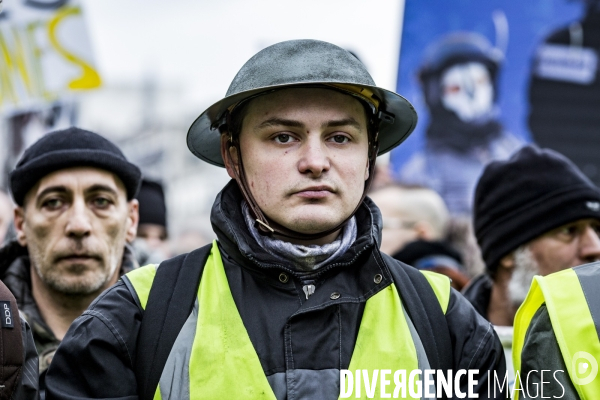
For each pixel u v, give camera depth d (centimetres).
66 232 354
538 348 284
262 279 288
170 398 273
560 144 660
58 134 368
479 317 300
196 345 276
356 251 291
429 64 653
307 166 283
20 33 557
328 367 279
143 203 512
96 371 279
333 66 289
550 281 289
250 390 272
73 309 363
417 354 283
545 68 660
